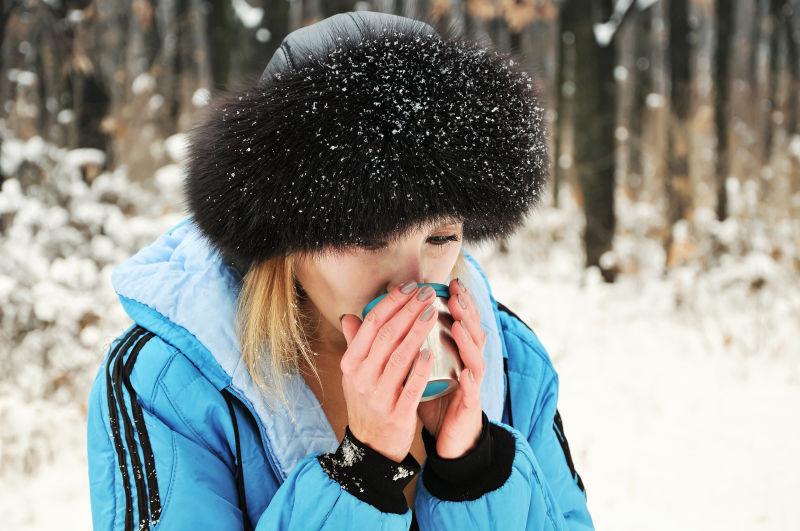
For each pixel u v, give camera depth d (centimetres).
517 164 119
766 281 679
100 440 114
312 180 108
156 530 109
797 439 457
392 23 125
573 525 146
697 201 916
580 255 891
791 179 880
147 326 119
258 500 119
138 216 646
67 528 371
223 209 116
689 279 700
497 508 115
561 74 996
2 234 602
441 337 110
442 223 113
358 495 106
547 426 143
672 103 876
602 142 849
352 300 113
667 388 538
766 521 376
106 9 1202
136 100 1037
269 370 117
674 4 877
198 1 1154
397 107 109
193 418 115
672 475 423
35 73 898
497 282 709
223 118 119
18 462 418
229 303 120
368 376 105
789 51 1207
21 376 449
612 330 661
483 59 121
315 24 128
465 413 114
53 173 607
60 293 464
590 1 849
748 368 568
